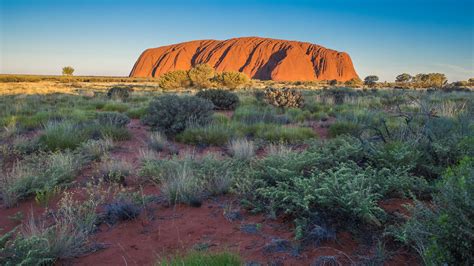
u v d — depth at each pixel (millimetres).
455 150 4680
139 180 5266
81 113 12320
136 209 3859
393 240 3049
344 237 3172
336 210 3387
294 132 8625
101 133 8523
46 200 4242
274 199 3928
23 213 4055
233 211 3910
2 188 4488
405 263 2699
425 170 4664
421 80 51000
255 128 9578
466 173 2742
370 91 27516
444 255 2172
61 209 3738
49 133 7852
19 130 9492
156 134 8320
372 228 3273
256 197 4180
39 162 5676
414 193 3980
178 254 2916
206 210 4039
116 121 9773
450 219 2174
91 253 3059
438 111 8930
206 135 8266
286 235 3285
